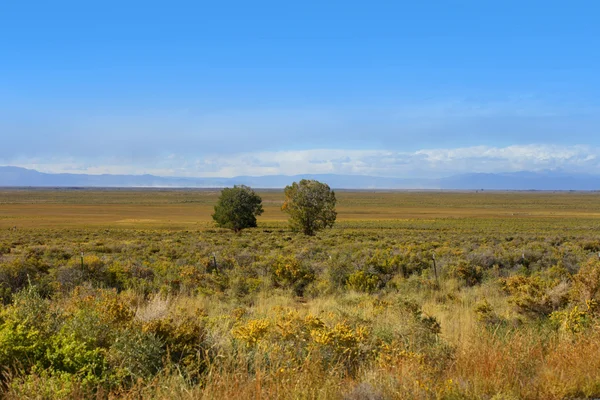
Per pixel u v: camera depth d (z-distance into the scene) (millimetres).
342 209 155250
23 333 6234
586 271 11125
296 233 62656
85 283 16219
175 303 13375
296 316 7965
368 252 29672
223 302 15055
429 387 5668
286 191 57844
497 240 49594
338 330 7445
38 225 85812
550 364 6477
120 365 5914
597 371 6180
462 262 21000
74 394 5207
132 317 7824
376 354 7355
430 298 15969
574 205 190750
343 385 5883
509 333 8758
